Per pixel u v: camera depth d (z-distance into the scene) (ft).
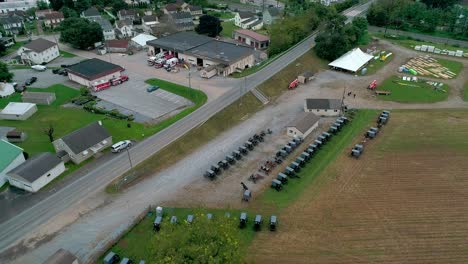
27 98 278.05
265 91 299.17
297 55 368.07
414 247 158.81
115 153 216.74
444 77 338.13
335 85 319.06
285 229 167.43
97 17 520.01
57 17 504.02
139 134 235.40
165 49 369.09
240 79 315.17
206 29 449.06
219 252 126.72
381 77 336.08
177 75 328.70
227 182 198.18
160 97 290.97
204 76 319.47
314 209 179.63
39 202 179.73
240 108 270.05
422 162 216.74
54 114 264.11
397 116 268.62
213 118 251.60
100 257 151.74
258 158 218.38
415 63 369.50
